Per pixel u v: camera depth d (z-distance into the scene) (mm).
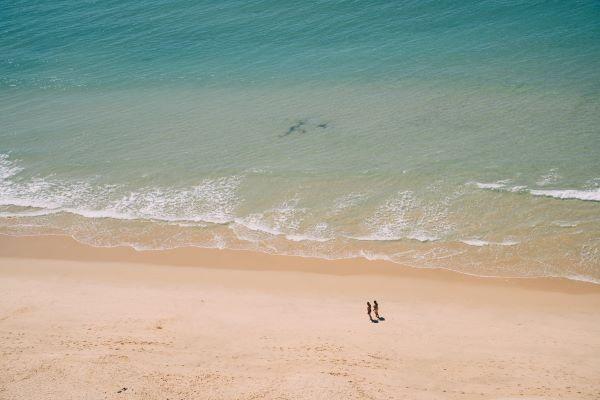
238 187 47844
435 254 39844
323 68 63656
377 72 61438
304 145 52062
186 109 59562
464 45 63938
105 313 35438
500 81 56812
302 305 36312
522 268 38031
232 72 65312
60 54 74562
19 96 65375
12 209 47781
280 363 29938
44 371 28797
